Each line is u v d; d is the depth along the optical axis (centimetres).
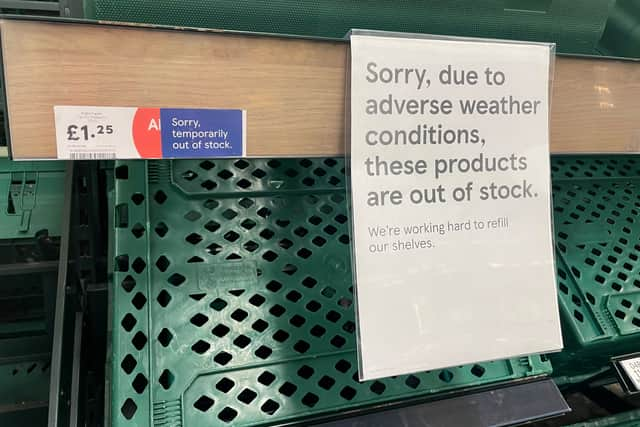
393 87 41
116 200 57
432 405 54
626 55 81
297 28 53
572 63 48
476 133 45
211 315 54
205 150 39
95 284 75
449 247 44
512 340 46
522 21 59
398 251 43
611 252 72
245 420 49
